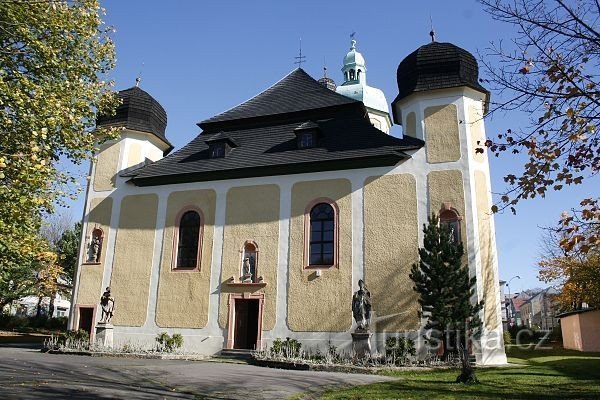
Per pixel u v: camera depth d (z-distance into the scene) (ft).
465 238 62.39
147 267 76.43
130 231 79.30
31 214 47.34
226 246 72.95
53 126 46.88
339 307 64.85
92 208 82.74
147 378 37.73
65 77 53.31
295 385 36.55
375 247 65.57
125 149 84.33
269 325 67.36
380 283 63.98
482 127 69.00
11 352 59.93
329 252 67.97
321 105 80.07
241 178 75.36
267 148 77.66
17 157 42.29
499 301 61.46
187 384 35.17
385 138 71.36
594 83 25.21
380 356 59.72
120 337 74.23
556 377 42.73
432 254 54.19
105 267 78.79
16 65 49.44
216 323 70.08
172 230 76.79
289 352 61.62
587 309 102.01
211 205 75.77
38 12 48.44
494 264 62.95
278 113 81.61
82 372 39.68
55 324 149.38
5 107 46.01
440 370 50.08
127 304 75.61
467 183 64.34
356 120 77.10
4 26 46.98
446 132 67.41
